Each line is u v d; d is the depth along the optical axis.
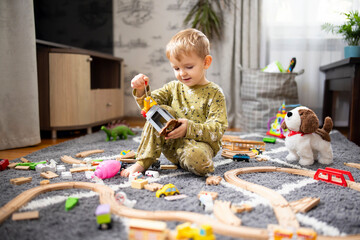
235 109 2.52
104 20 2.69
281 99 2.12
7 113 1.52
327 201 0.80
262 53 2.42
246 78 2.22
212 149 1.07
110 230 0.63
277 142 1.72
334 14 2.29
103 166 0.99
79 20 2.70
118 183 0.95
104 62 2.51
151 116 0.98
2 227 0.66
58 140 1.83
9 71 1.52
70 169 1.07
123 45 2.70
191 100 1.08
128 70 2.72
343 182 0.93
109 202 0.75
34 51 1.60
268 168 1.10
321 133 1.20
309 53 2.38
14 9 1.51
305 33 2.36
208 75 2.54
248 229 0.61
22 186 0.91
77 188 0.90
